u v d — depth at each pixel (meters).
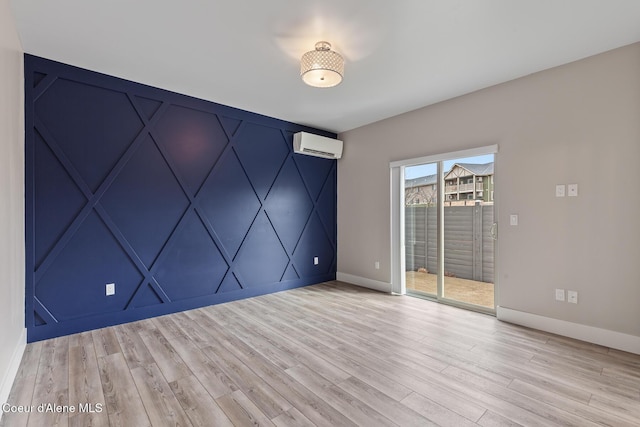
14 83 2.35
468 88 3.56
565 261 2.98
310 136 4.83
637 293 2.61
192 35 2.52
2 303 1.95
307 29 2.43
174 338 2.94
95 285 3.18
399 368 2.38
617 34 2.48
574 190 2.93
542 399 2.00
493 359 2.52
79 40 2.59
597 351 2.65
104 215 3.22
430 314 3.62
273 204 4.66
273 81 3.38
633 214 2.62
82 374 2.28
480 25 2.37
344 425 1.76
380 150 4.74
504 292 3.40
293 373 2.31
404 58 2.87
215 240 4.05
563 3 2.11
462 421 1.79
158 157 3.59
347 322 3.37
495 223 3.48
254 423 1.77
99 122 3.20
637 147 2.60
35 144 2.85
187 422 1.78
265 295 4.48
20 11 2.21
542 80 3.12
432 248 4.22
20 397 2.00
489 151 3.50
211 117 4.01
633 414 1.85
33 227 2.83
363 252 5.02
